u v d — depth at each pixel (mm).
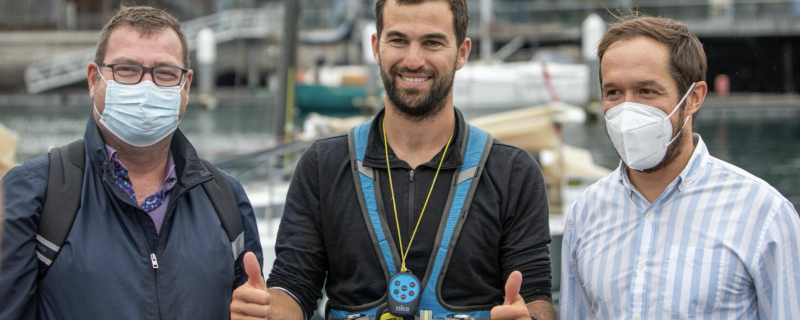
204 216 2326
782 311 1984
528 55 20672
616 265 2201
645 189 2199
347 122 8617
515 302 2166
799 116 18953
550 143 5746
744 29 20812
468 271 2381
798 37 20578
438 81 2348
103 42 2324
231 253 2344
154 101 2244
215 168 2465
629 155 2143
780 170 11227
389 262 2387
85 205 2189
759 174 10953
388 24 2352
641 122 2111
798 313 1983
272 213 5414
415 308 2316
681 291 2064
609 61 2184
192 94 24375
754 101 19969
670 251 2113
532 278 2381
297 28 7926
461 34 2420
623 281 2174
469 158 2453
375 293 2402
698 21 21141
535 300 2361
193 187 2307
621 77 2146
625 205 2234
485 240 2404
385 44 2359
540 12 20859
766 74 16250
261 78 27047
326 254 2521
